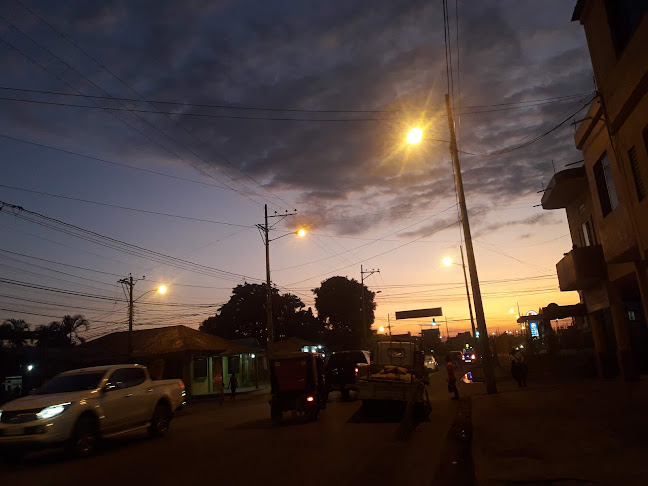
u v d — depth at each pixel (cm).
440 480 793
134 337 3578
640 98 1030
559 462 741
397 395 1603
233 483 793
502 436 1008
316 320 6600
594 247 1877
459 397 2227
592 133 1405
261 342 6053
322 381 1862
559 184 2145
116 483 830
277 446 1144
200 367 3553
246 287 6100
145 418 1345
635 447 790
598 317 2242
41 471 985
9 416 1087
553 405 1423
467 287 4831
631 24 1070
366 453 1026
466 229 2217
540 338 3831
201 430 1538
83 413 1143
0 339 3772
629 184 1138
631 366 1816
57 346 3875
